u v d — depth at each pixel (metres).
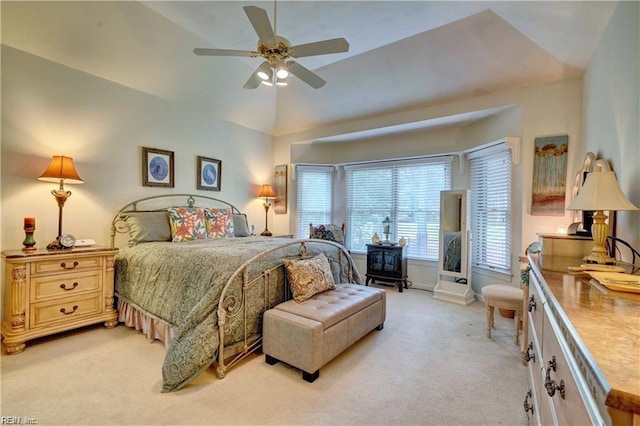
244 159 5.13
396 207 5.09
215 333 2.13
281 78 2.50
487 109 3.67
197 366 2.02
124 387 2.00
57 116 3.08
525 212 3.42
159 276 2.69
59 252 2.67
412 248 4.91
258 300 2.47
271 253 2.69
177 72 3.77
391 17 2.96
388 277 4.67
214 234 3.98
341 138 5.16
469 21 2.99
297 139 5.43
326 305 2.45
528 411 1.62
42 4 2.63
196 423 1.69
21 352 2.46
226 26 3.18
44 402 1.84
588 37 2.50
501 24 2.91
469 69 3.48
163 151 3.98
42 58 2.97
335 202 5.72
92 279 2.89
